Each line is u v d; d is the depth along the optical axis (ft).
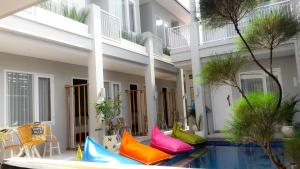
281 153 7.70
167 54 41.01
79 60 27.25
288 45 25.17
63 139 27.09
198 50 30.78
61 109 27.30
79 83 30.40
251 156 21.71
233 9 7.61
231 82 8.17
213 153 23.72
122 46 29.22
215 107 32.48
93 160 13.65
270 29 7.86
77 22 24.02
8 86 22.65
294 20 7.94
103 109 24.07
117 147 23.54
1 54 22.17
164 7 45.70
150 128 32.96
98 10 25.93
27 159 5.38
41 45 20.47
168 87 49.39
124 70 35.37
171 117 46.70
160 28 44.50
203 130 30.07
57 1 24.62
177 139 24.12
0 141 19.58
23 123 23.47
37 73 25.11
